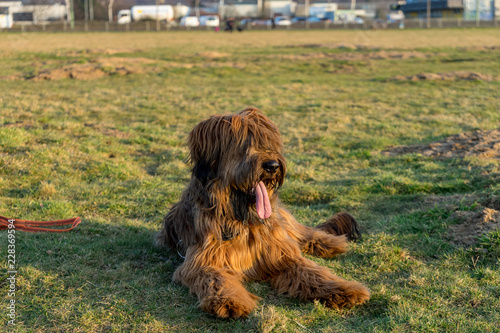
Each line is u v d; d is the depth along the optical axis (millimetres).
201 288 3428
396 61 25656
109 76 19812
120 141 9445
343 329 3131
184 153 8656
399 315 3225
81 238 4688
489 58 26000
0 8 53188
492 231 4406
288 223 4297
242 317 3258
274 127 3566
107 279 3857
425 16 75125
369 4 78875
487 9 73688
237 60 26250
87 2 80875
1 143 7992
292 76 20781
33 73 19766
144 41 42344
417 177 6938
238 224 3664
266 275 3898
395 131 10617
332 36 48031
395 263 4188
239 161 3348
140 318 3268
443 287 3635
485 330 3029
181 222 4148
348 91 16719
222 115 3559
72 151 8164
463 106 13453
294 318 3279
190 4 88688
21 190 6438
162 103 14227
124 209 5910
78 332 3100
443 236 4699
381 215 5691
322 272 3676
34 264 4020
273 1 86125
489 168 6738
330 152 9023
